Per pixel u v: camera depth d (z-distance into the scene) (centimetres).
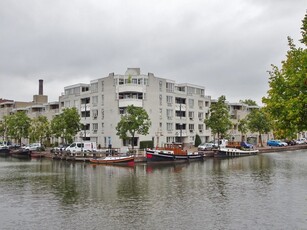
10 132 10331
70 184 3978
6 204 2973
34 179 4406
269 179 4231
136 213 2645
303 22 2392
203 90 10856
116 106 8550
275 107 2556
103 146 8894
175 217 2527
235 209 2736
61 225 2359
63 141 9875
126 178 4434
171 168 5641
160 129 9019
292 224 2325
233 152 7931
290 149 10119
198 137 10006
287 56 2633
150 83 8794
